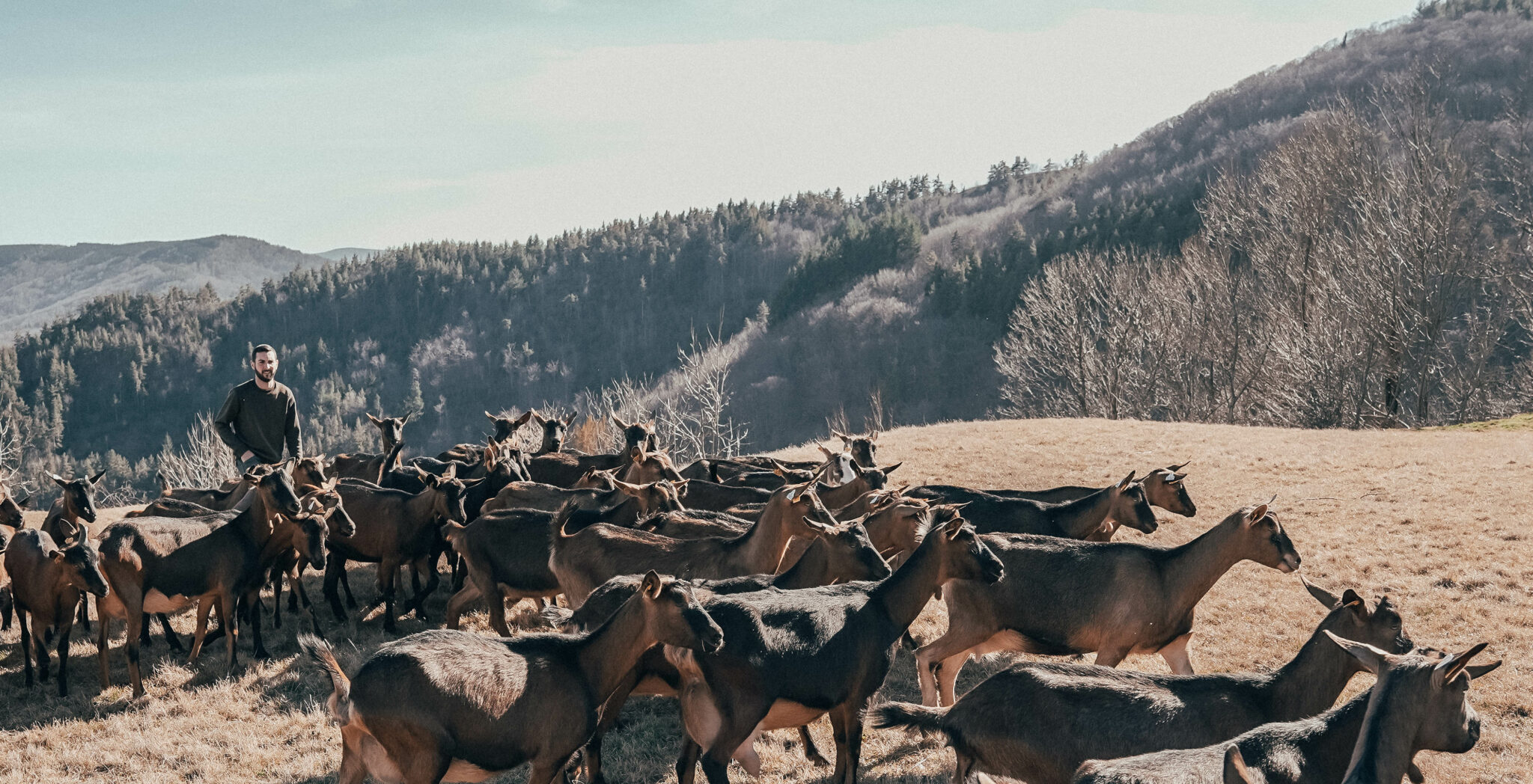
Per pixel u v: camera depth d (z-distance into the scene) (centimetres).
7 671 1202
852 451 1877
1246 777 500
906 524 1068
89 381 13025
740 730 773
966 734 725
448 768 704
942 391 8256
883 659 852
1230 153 10625
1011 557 980
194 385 13338
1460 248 4288
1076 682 712
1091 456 2567
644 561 1086
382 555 1353
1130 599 962
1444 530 1703
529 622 1329
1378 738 590
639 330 14375
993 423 3262
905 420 8088
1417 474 2188
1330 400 4397
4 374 12400
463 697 703
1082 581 966
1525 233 5159
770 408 8975
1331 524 1805
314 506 1247
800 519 1020
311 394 13400
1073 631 970
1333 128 4838
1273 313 4812
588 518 1224
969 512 1269
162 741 976
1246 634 1273
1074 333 5322
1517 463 2238
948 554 878
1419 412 4400
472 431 12762
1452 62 9300
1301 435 2894
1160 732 692
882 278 10700
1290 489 2127
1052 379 5891
